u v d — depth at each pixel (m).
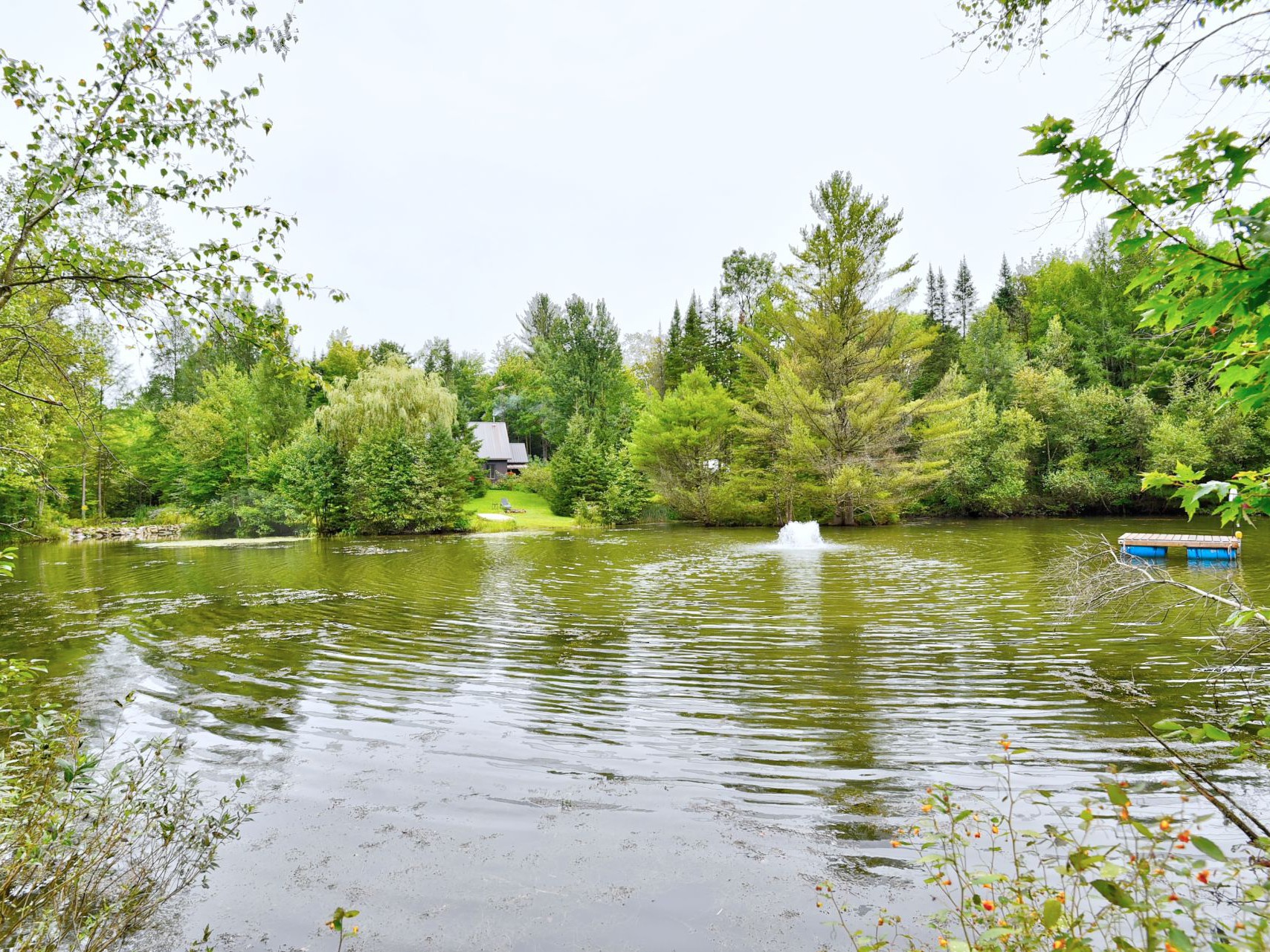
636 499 34.78
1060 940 1.88
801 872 3.15
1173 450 26.34
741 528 30.91
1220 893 2.45
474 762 4.51
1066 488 29.95
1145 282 1.73
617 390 46.25
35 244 3.71
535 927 2.82
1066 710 5.18
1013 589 11.27
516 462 53.06
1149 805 3.55
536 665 6.87
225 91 3.50
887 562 15.64
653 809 3.82
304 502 28.42
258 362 37.50
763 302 33.03
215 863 3.16
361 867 3.29
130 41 3.25
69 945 2.65
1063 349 32.78
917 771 4.19
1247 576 11.35
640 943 2.71
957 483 32.12
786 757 4.48
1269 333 1.58
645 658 7.12
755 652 7.28
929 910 2.82
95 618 9.66
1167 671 6.10
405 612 9.95
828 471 27.69
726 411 33.34
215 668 6.84
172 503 36.84
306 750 4.72
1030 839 3.22
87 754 3.18
